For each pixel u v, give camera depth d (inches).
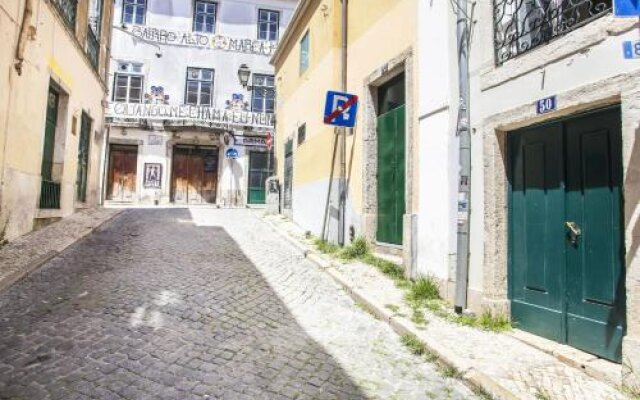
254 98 817.5
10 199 269.9
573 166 155.9
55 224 347.6
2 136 254.2
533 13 174.9
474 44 196.4
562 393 122.6
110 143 753.0
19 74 271.0
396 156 283.3
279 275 256.8
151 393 117.9
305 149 441.4
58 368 128.1
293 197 486.0
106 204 709.3
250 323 175.9
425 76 231.8
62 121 370.6
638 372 121.0
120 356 138.0
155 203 754.2
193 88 794.2
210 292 211.2
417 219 237.3
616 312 138.6
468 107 196.4
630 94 128.1
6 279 202.2
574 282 153.1
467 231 192.1
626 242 128.0
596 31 139.6
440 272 211.8
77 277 221.5
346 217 335.6
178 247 318.0
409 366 145.7
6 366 127.6
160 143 765.3
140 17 783.1
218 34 807.1
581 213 151.9
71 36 366.0
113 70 761.6
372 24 306.5
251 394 121.2
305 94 451.8
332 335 169.8
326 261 287.3
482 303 181.6
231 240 365.1
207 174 802.8
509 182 183.3
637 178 125.8
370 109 311.6
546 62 157.6
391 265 255.1
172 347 147.3
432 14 227.8
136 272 238.4
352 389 128.0
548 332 161.5
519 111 167.8
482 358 146.0
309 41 443.5
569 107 147.4
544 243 165.8
